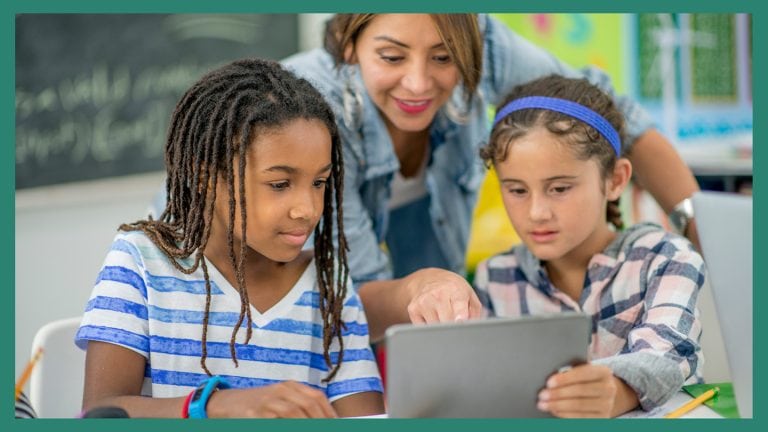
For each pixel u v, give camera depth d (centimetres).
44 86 230
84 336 103
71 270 241
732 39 317
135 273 107
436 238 175
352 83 151
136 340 104
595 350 130
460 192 171
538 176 127
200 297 110
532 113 129
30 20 227
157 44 246
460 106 157
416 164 167
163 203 170
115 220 249
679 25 305
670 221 156
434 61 137
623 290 129
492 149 133
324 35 152
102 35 238
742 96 319
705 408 99
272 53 262
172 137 111
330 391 114
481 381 85
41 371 123
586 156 127
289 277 115
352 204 153
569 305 134
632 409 101
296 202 102
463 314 110
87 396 101
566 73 169
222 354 109
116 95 242
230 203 104
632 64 297
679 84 307
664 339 113
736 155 308
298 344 113
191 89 110
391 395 83
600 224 134
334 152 114
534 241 129
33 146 230
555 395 88
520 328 85
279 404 87
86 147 238
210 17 253
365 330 119
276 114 102
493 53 162
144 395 108
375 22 136
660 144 168
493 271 142
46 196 233
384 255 158
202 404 91
